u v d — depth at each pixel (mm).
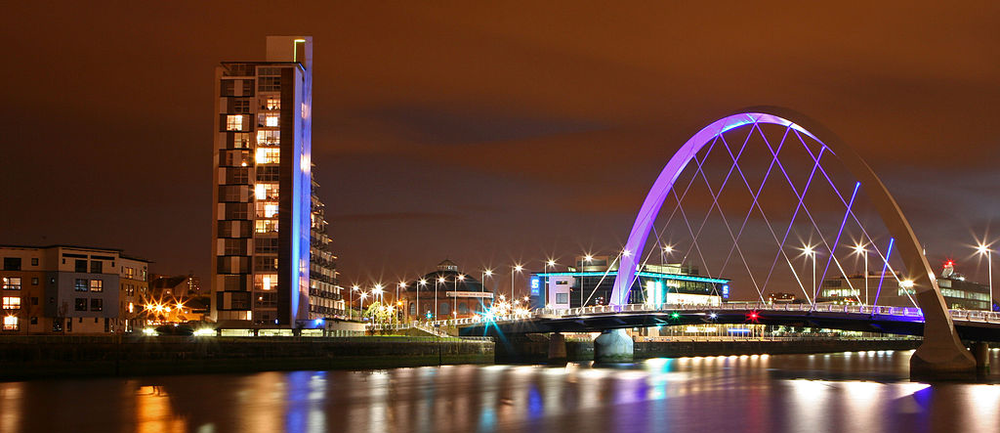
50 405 67875
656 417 65062
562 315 141500
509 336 161125
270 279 138250
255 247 138625
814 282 138250
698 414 66875
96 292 146250
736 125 131000
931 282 103312
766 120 122812
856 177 108250
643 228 147500
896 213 105125
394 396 78438
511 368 128250
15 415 62531
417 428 58844
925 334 103938
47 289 141250
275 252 138625
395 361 126875
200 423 60031
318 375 103500
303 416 63844
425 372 113875
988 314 104375
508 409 69375
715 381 101500
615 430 58406
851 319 111125
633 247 148125
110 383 85688
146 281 166250
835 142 109938
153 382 88312
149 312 164125
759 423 61969
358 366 120250
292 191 139875
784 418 64625
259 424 59844
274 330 136875
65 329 142000
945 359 101812
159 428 57812
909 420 63719
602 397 79750
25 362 89188
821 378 107312
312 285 164250
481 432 57312
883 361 167875
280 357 110688
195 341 102125
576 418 64312
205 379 93812
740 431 58281
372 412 66500
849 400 77375
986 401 76375
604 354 159375
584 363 155125
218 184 140250
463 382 95875
